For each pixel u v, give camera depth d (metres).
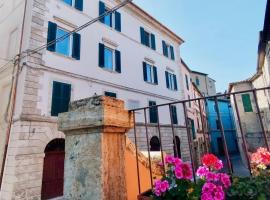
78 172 1.71
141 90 16.36
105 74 13.69
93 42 13.36
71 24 12.04
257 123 18.45
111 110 1.72
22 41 10.34
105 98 1.70
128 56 16.08
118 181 1.66
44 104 9.90
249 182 1.65
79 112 1.80
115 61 14.79
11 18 11.92
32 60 9.84
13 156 8.62
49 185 9.44
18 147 8.59
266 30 10.81
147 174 3.00
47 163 9.60
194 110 25.50
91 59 12.92
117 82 14.44
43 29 10.56
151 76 18.41
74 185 1.70
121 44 15.68
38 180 8.88
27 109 9.20
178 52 23.00
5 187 8.55
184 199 1.78
